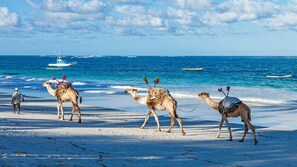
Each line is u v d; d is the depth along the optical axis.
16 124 18.91
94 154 12.12
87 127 19.03
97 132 16.95
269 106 31.88
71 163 10.59
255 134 17.22
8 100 34.28
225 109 16.22
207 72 98.44
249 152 13.92
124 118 23.77
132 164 11.09
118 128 18.97
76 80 70.31
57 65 150.62
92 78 76.94
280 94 42.50
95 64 175.00
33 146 12.63
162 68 128.50
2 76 84.19
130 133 17.20
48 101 33.94
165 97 17.95
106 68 130.38
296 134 18.36
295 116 26.33
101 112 26.92
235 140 16.42
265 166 11.82
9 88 50.59
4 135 14.36
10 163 9.93
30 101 33.69
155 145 14.42
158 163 11.44
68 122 20.70
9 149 11.77
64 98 21.42
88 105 31.48
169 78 74.06
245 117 15.68
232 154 13.45
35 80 69.19
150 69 120.38
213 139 16.52
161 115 26.23
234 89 49.06
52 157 11.17
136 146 14.02
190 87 52.38
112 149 13.15
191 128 19.98
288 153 13.84
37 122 20.08
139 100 18.97
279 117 25.92
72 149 12.67
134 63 188.25
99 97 39.38
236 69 116.12
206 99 17.12
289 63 171.38
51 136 15.09
